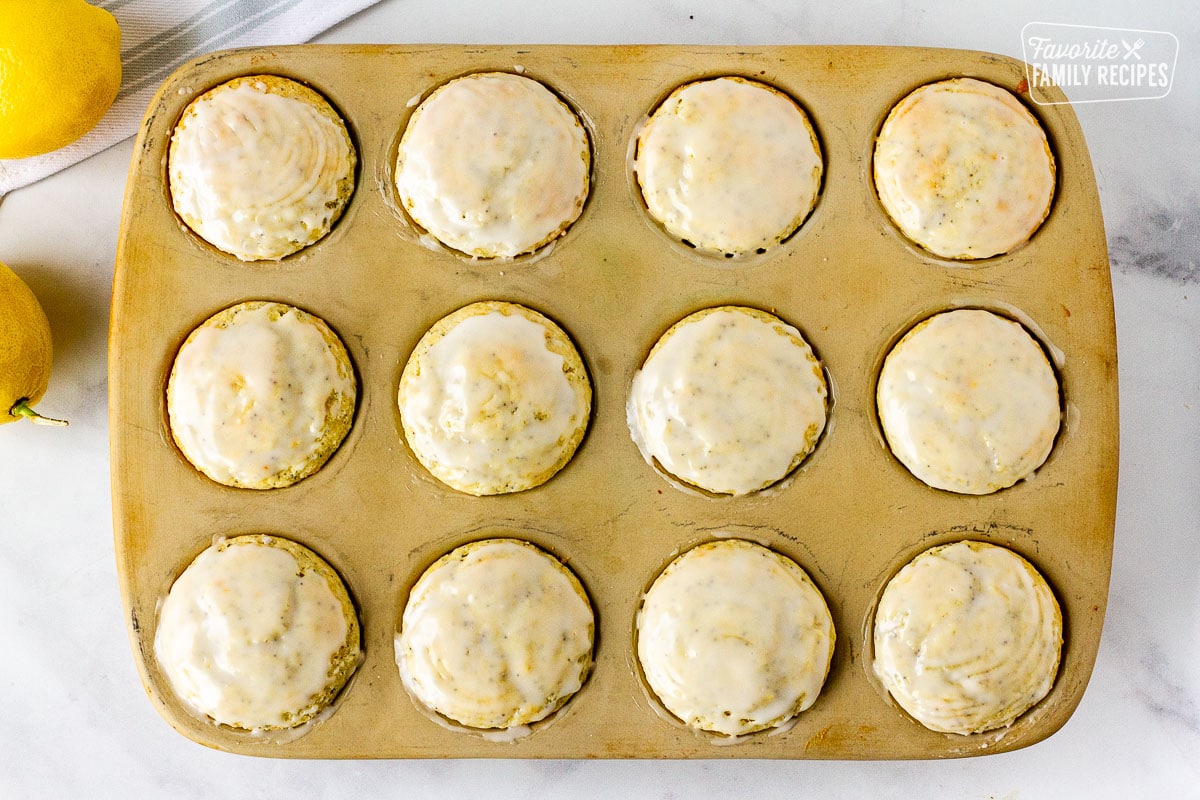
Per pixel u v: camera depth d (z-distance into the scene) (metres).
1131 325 0.58
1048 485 0.52
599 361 0.53
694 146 0.52
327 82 0.53
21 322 0.53
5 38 0.52
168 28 0.57
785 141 0.52
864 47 0.53
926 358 0.52
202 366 0.51
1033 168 0.52
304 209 0.52
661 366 0.52
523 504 0.52
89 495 0.58
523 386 0.51
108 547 0.58
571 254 0.53
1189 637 0.58
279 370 0.51
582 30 0.58
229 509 0.52
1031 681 0.52
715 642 0.51
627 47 0.53
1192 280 0.58
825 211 0.53
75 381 0.58
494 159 0.52
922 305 0.53
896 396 0.52
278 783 0.57
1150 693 0.58
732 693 0.51
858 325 0.53
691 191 0.52
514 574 0.52
